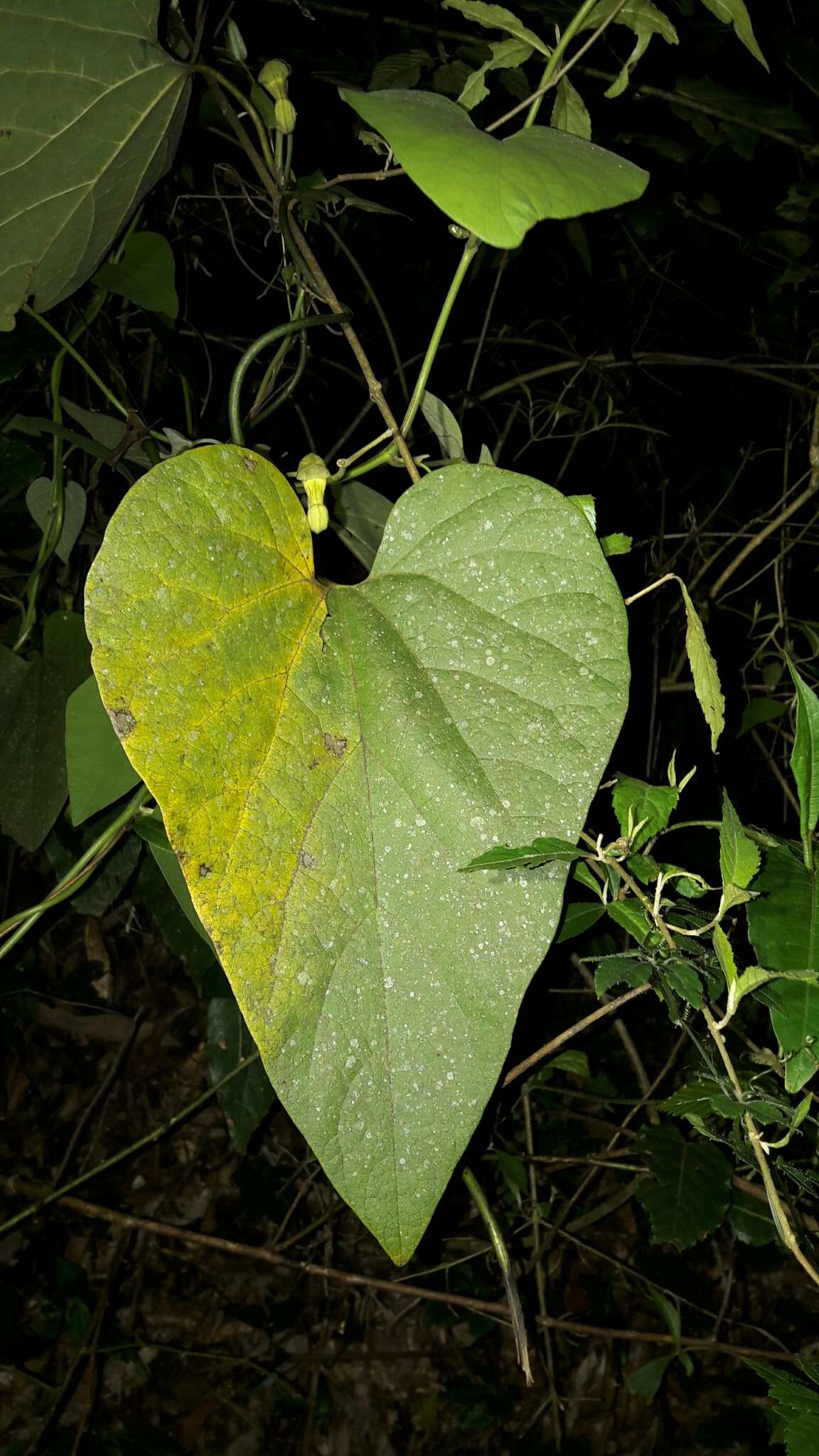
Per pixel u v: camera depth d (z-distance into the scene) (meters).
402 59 0.67
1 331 0.56
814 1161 0.60
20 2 0.46
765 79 0.79
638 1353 1.03
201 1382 0.98
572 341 0.97
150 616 0.36
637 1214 1.08
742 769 1.01
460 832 0.37
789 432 0.93
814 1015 0.39
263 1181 1.02
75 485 0.63
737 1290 1.06
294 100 0.74
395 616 0.39
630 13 0.42
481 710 0.38
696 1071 0.44
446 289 0.97
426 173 0.34
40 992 1.04
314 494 0.41
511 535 0.39
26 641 0.62
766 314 0.95
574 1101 1.04
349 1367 1.02
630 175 0.35
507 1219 0.95
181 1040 1.11
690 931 0.41
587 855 0.42
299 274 0.51
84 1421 0.87
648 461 1.05
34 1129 1.06
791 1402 0.42
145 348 0.78
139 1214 1.04
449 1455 0.98
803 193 0.81
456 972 0.37
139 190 0.53
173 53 0.50
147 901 0.68
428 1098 0.36
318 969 0.37
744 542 1.03
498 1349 1.03
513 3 0.63
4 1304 0.89
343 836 0.37
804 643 0.98
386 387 0.94
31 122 0.49
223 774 0.36
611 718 0.38
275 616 0.38
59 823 0.69
